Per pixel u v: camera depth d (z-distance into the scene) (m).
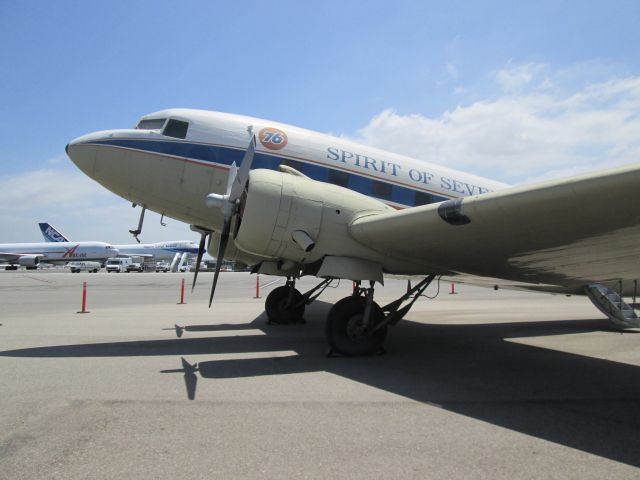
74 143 7.61
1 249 68.38
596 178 3.57
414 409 3.94
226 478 2.57
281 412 3.78
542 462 2.89
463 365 5.83
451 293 22.08
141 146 7.54
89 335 7.88
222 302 15.90
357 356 6.27
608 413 3.93
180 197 7.71
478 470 2.75
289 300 9.86
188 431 3.30
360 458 2.89
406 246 5.75
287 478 2.59
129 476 2.57
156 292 21.34
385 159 8.89
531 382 4.99
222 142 7.84
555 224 4.37
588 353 6.84
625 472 2.76
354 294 6.44
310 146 8.27
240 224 5.95
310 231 5.83
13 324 9.35
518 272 6.56
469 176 9.93
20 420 3.48
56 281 31.94
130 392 4.29
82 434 3.21
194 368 5.39
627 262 5.53
